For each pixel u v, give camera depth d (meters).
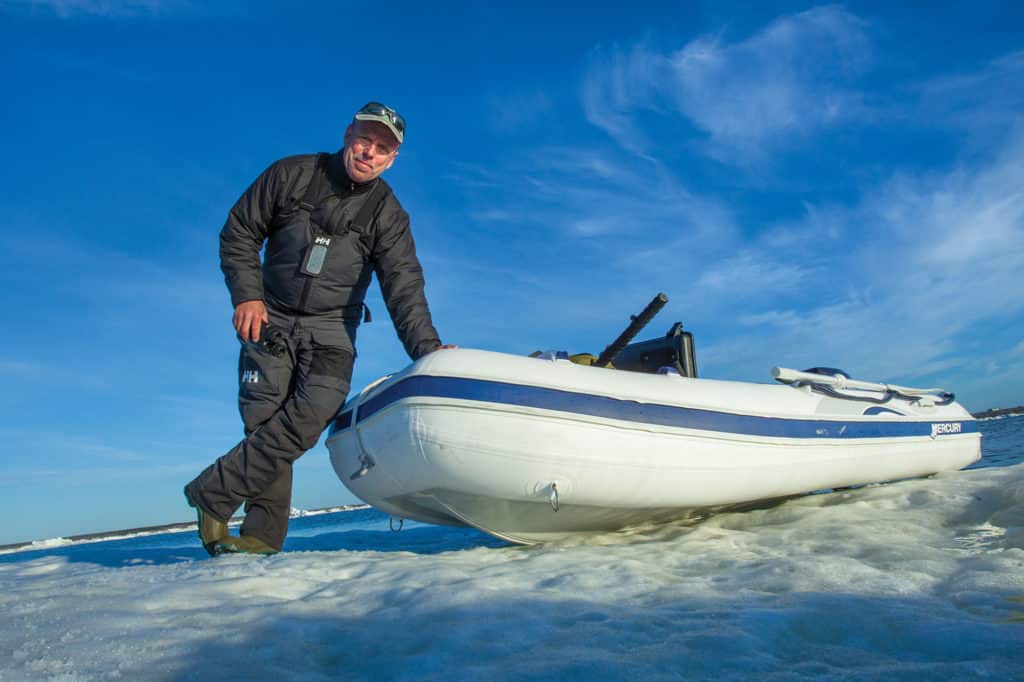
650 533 3.47
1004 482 3.51
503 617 1.66
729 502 3.58
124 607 1.90
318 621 1.72
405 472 3.13
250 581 2.21
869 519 3.12
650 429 3.17
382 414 3.12
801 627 1.49
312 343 3.34
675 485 3.29
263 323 3.23
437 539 4.60
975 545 2.38
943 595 1.72
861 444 4.11
